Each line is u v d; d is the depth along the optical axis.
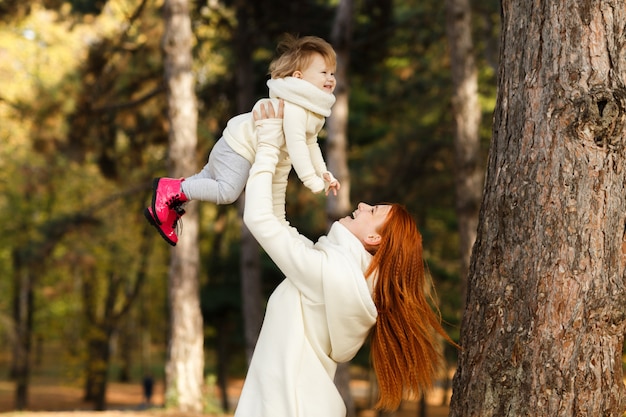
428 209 22.70
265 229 3.25
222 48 19.23
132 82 16.88
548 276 3.26
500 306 3.36
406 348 3.35
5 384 35.50
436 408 31.38
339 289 3.20
